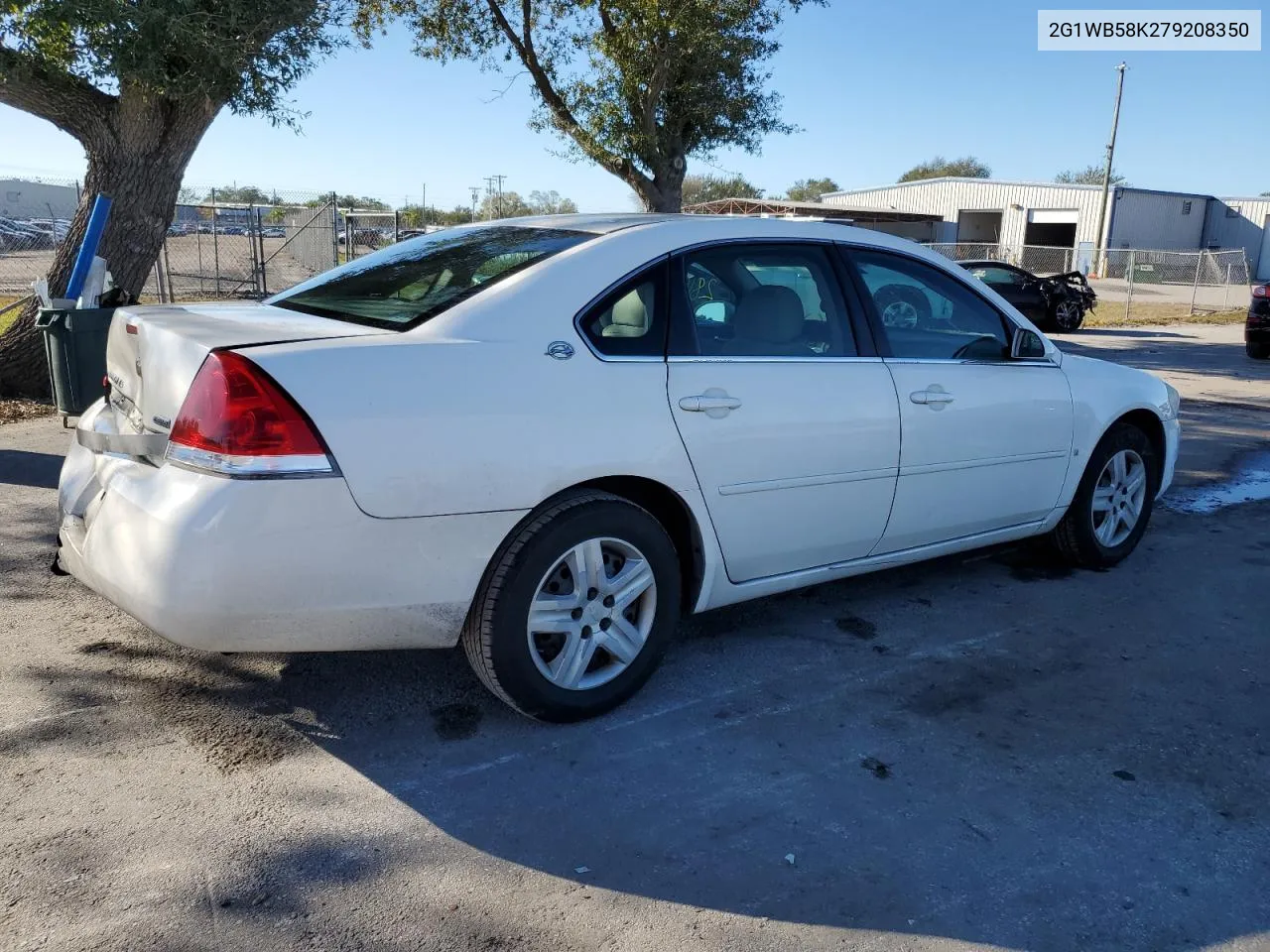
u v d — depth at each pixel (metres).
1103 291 37.75
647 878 2.61
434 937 2.36
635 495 3.51
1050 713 3.59
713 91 15.95
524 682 3.19
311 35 8.91
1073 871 2.69
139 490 2.89
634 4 14.55
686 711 3.51
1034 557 5.39
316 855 2.65
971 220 58.78
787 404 3.66
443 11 16.36
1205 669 4.00
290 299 3.79
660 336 3.45
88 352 6.51
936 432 4.14
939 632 4.31
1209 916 2.52
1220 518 6.32
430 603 2.99
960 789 3.07
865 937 2.41
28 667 3.65
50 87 8.64
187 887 2.50
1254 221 54.72
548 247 3.54
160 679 3.60
